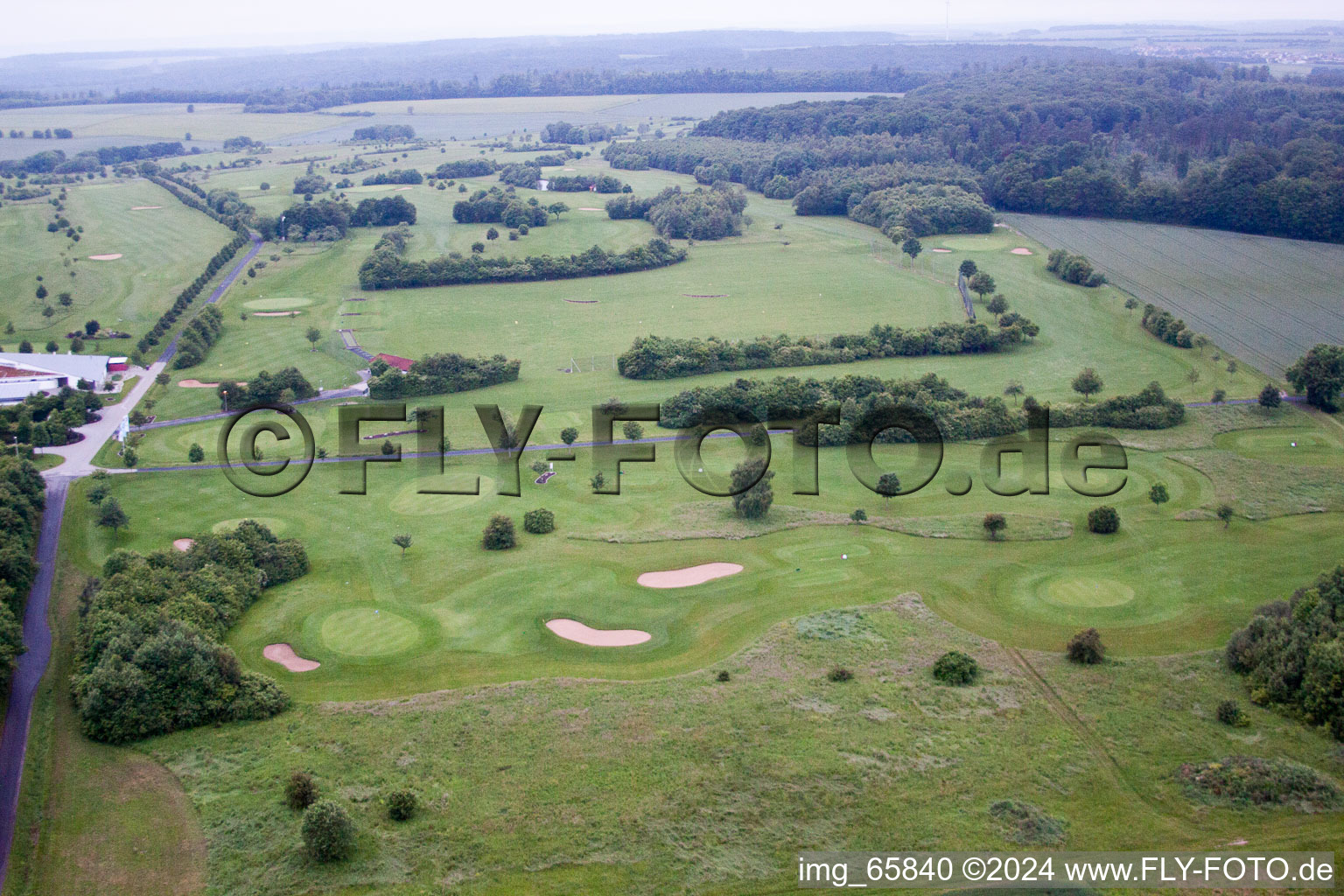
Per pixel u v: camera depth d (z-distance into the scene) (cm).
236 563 12181
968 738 9225
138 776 8812
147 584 11181
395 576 12544
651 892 7519
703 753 9012
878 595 12012
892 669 10369
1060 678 10194
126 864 7825
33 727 9525
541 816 8288
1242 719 9356
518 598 11975
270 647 10988
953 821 8206
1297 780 8512
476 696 9975
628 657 10781
